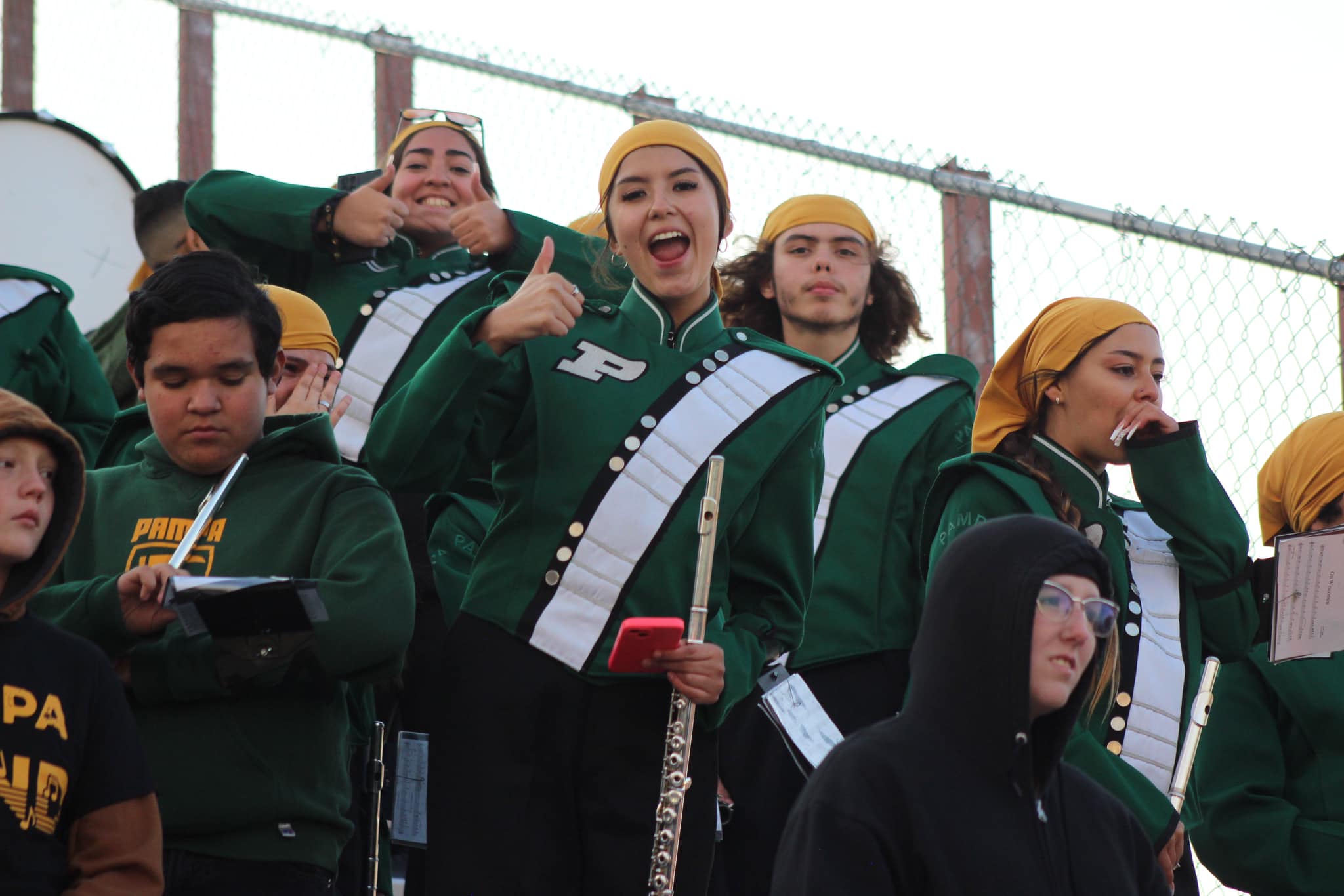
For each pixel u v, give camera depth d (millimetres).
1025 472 16078
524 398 14469
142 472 13367
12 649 10672
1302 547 16203
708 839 13602
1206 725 18172
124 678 12211
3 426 10688
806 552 14672
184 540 12391
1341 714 17656
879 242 22047
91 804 10773
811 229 20281
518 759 13562
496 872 13398
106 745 10875
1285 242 21781
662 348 14891
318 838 12359
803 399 14812
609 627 13688
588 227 21547
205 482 13148
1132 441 16203
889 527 18531
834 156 22359
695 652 13195
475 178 20312
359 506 12992
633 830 13430
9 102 23406
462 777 13664
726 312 21125
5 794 10320
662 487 14047
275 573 12719
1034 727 10781
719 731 16750
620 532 13891
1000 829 10227
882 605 18203
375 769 15055
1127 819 11305
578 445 14156
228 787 12102
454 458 14086
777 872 10188
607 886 13328
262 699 12383
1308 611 16156
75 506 10984
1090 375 16328
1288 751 18047
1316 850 17359
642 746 13555
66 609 12055
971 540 10648
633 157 15383
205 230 19484
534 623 13734
